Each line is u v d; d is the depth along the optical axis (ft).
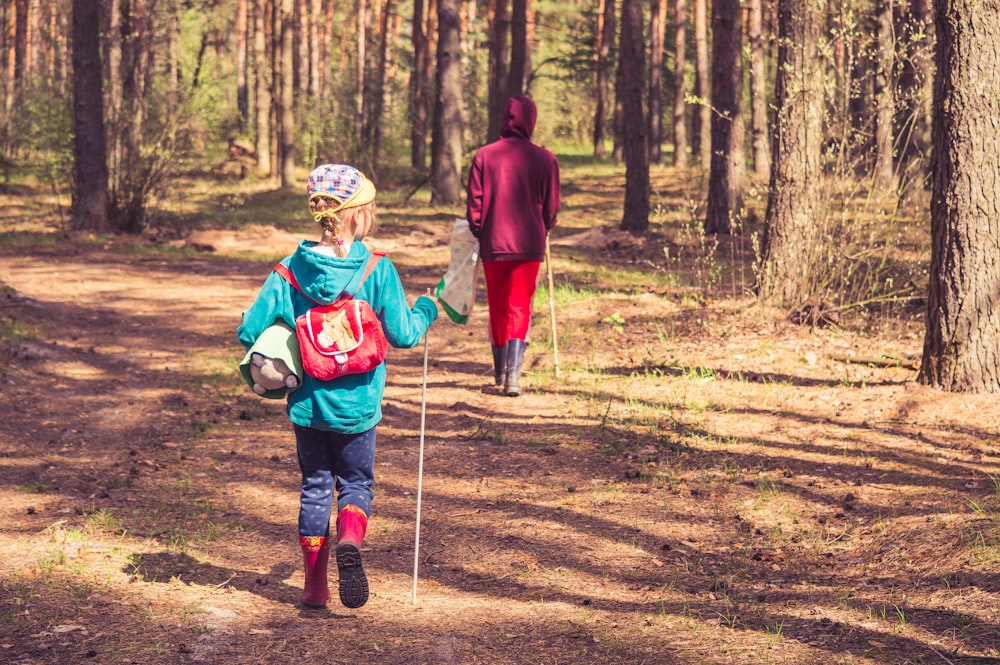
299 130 120.67
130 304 36.19
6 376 24.93
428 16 126.62
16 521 15.80
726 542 15.34
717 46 55.16
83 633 11.71
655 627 12.04
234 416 23.30
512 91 79.41
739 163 55.57
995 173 20.99
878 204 33.17
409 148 128.77
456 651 11.46
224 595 13.19
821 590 13.17
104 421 22.48
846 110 29.76
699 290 35.94
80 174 56.70
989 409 20.51
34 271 42.06
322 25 175.52
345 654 11.43
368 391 11.69
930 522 14.99
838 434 20.18
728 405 22.80
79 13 55.21
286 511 16.96
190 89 63.36
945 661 10.49
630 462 19.25
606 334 30.42
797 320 29.91
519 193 23.71
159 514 16.49
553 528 16.01
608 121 173.47
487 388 25.48
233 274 44.19
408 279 43.16
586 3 153.07
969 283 21.33
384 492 17.93
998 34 20.20
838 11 30.78
